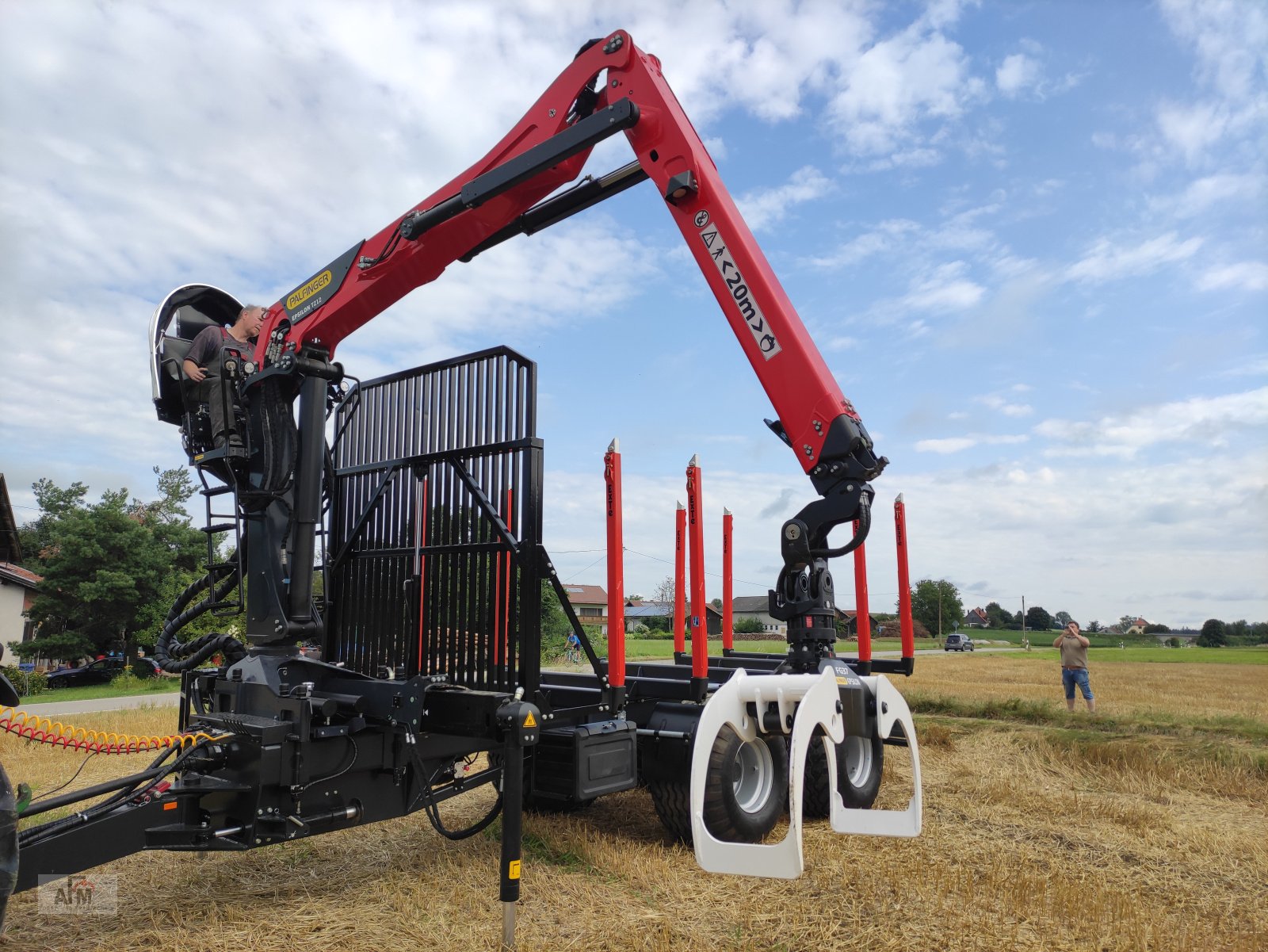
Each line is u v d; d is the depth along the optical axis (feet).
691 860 16.02
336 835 17.65
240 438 16.24
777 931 12.44
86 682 91.71
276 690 14.20
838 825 13.69
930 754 27.45
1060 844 17.26
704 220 15.52
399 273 16.01
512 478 15.92
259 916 12.85
